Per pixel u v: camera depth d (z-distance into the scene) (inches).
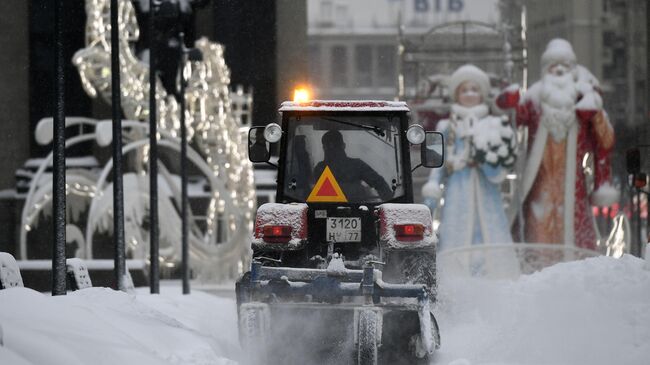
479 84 4175.7
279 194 1592.0
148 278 3782.0
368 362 1348.4
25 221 3782.0
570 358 1438.2
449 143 4148.6
